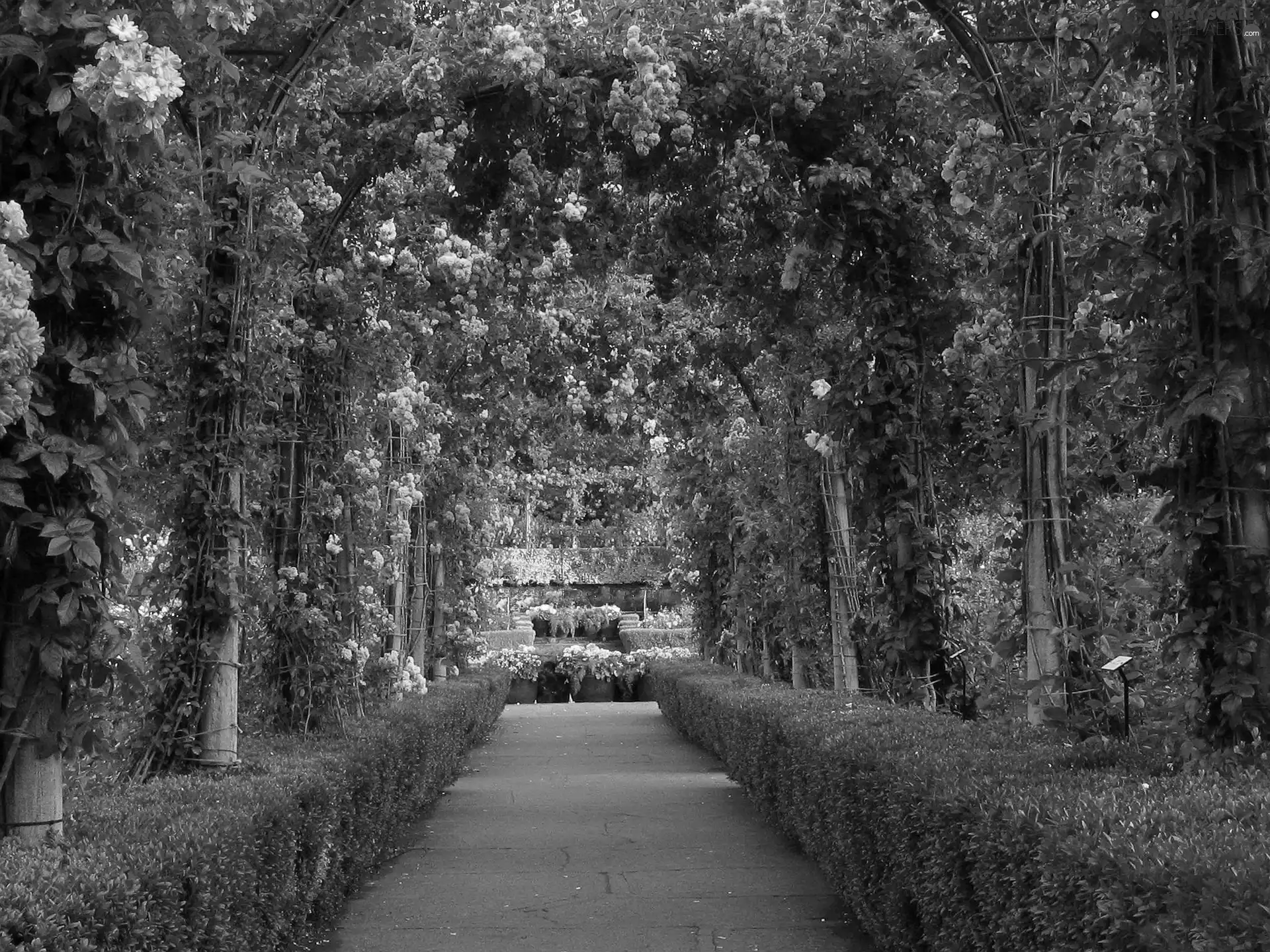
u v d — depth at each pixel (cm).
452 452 1272
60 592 332
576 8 695
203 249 558
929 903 405
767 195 728
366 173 696
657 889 627
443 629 1476
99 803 396
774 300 809
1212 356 378
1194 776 348
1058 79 535
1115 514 621
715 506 1383
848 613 910
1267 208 379
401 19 625
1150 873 241
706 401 1180
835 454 810
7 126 314
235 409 572
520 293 889
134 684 347
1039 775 384
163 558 557
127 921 275
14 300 254
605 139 708
